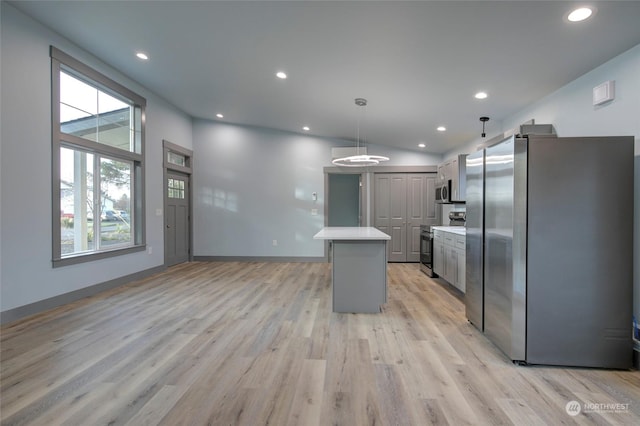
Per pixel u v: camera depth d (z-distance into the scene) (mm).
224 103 5266
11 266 3066
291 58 3217
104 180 4383
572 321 2203
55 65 3469
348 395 1868
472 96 3480
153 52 3672
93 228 4195
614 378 2070
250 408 1743
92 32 3373
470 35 2369
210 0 2473
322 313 3375
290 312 3402
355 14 2324
